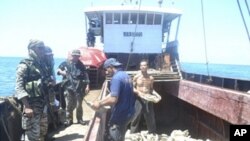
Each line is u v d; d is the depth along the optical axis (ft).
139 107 29.66
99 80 55.88
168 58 54.08
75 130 25.71
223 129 29.68
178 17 63.31
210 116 33.53
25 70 16.58
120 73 17.52
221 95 26.11
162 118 49.42
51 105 20.25
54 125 25.16
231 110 24.16
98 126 15.21
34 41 16.99
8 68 363.76
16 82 16.40
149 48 62.49
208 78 35.37
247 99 21.70
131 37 62.13
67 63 27.50
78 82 27.32
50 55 18.95
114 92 17.03
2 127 17.47
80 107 27.84
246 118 21.74
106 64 17.65
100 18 65.87
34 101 16.89
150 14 61.21
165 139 30.86
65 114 27.45
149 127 31.40
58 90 29.45
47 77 18.04
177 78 44.09
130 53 57.06
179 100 46.75
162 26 62.64
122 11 60.64
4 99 18.35
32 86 16.71
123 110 17.57
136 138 29.99
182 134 32.68
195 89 33.32
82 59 55.26
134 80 30.78
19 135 20.83
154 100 29.12
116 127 17.71
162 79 42.91
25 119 17.08
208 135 33.94
